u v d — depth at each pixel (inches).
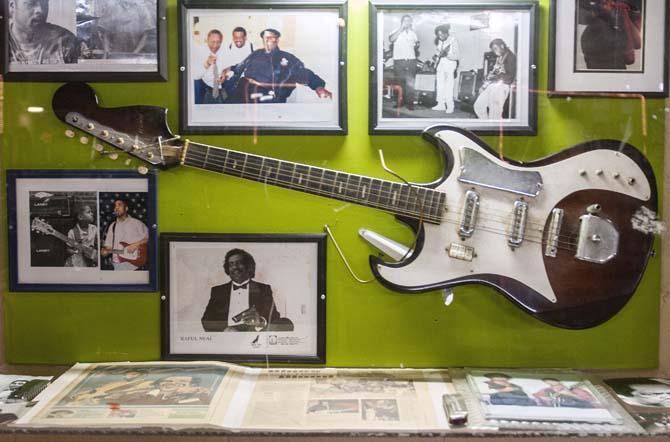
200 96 57.3
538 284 55.0
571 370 59.1
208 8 56.8
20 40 57.2
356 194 56.0
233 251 59.0
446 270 55.2
